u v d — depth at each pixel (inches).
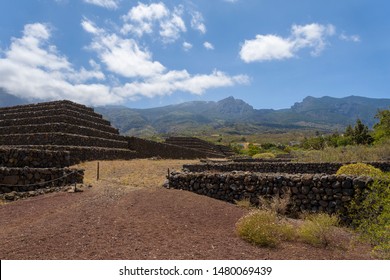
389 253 249.9
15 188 495.8
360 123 2283.5
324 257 251.9
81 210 359.9
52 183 544.1
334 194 399.2
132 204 397.4
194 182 513.7
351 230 349.7
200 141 2861.7
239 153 3459.6
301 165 836.0
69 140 1168.2
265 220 297.6
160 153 1800.0
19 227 293.9
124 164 1043.9
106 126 1632.6
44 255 222.7
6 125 1444.4
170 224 317.7
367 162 797.2
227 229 316.8
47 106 1636.3
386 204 329.7
